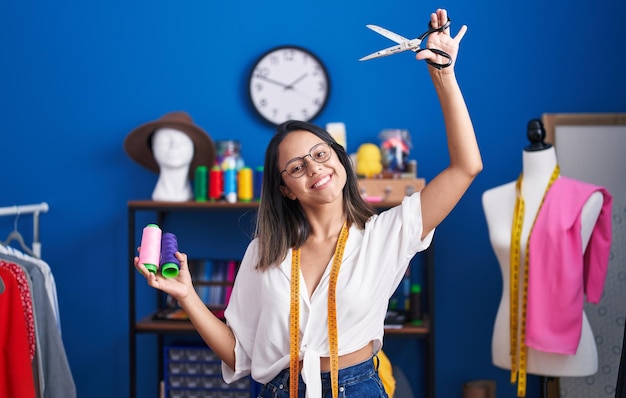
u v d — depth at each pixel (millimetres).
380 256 1784
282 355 1817
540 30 3467
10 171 3727
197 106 3635
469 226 3516
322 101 3535
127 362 3705
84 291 3711
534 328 2795
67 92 3697
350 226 1844
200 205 3295
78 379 3725
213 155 3475
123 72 3668
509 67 3480
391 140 3324
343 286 1763
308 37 3574
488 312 3520
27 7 3703
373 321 1801
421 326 3240
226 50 3617
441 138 3518
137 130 3398
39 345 2928
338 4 3557
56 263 3717
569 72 3455
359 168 3330
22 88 3715
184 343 3494
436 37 1651
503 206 2980
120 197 3682
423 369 3545
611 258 3318
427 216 1780
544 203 2854
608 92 3441
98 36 3676
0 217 3730
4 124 3723
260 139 3604
